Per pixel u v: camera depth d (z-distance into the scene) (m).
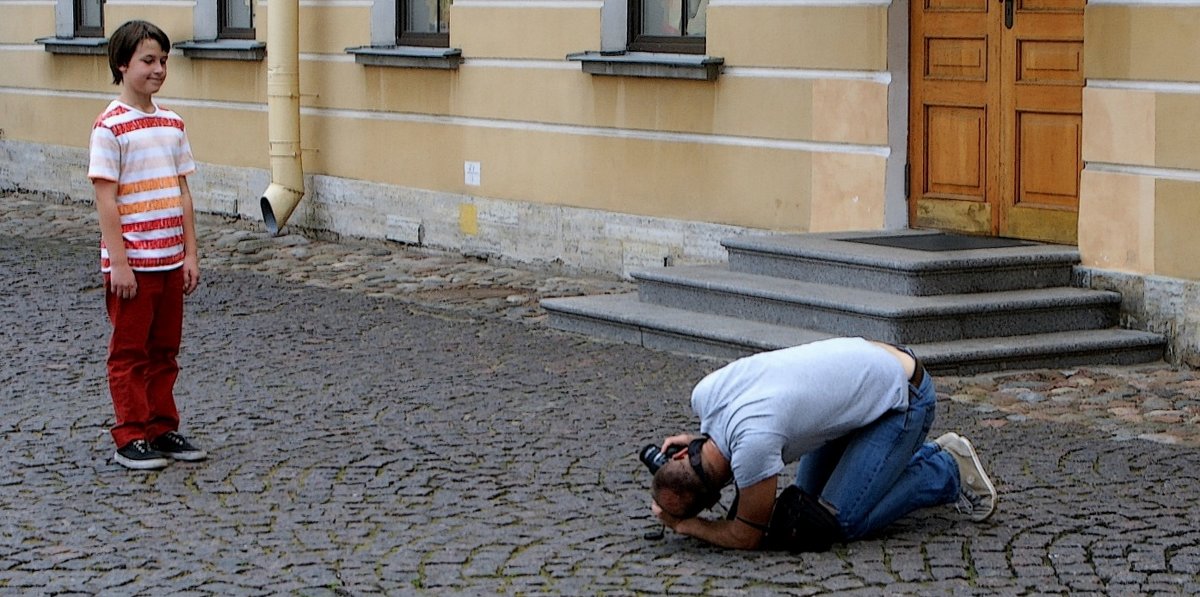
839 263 13.12
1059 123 13.48
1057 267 13.18
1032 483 9.05
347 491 9.03
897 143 14.34
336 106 19.97
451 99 18.47
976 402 11.15
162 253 9.45
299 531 8.32
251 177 21.28
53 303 15.32
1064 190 13.51
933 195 14.34
